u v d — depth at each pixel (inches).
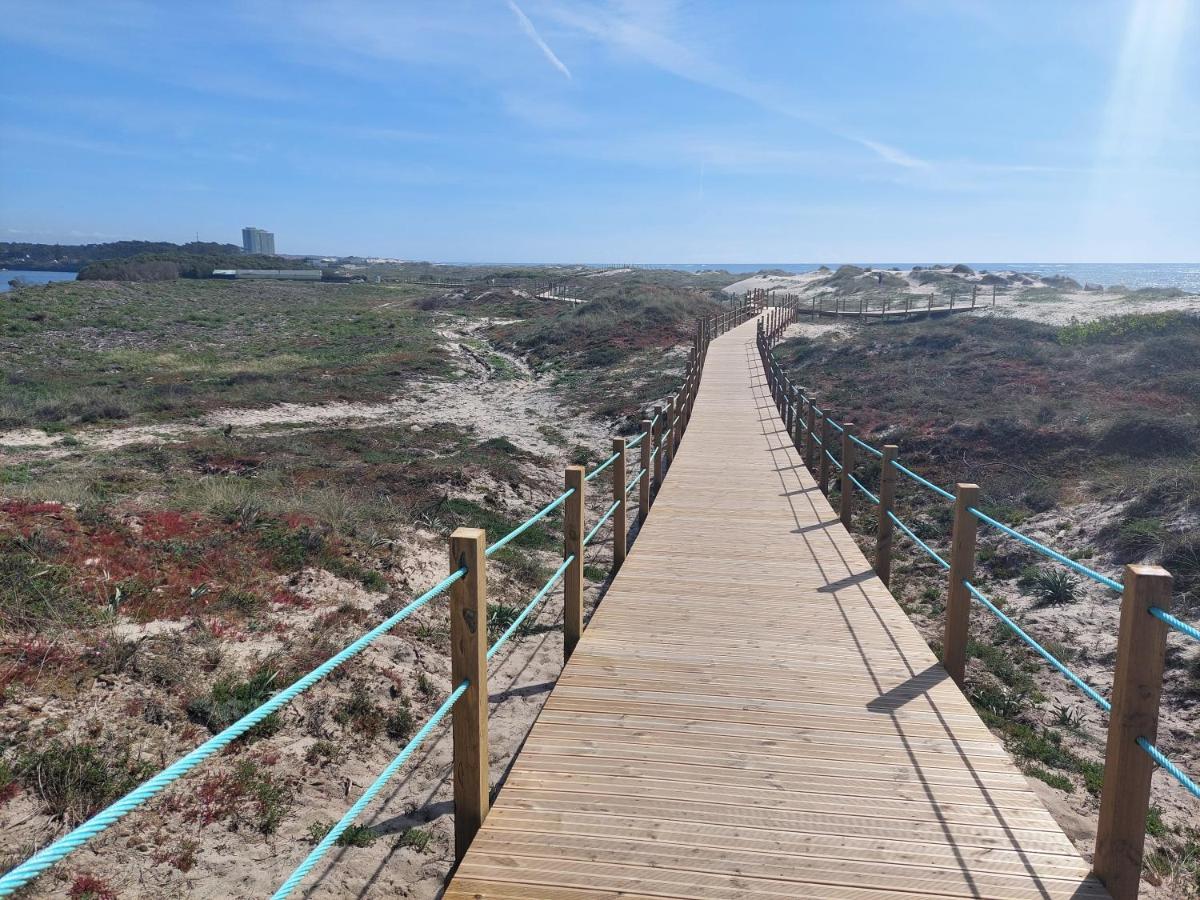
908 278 2551.7
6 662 179.2
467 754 130.0
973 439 539.5
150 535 265.0
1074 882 118.0
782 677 189.6
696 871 119.4
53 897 131.5
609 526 447.5
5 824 142.9
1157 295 1445.6
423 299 2191.2
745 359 1048.8
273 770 176.1
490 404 872.3
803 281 3125.0
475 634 127.6
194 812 158.2
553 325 1393.9
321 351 1227.2
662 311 1438.2
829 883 117.0
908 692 182.2
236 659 209.9
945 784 144.2
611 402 832.3
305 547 285.4
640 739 159.2
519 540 397.7
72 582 217.5
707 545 308.2
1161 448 458.6
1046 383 673.0
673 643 210.7
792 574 272.2
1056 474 464.1
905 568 375.2
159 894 138.2
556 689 182.2
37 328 1208.2
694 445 534.9
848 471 349.7
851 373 868.6
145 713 179.5
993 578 357.4
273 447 566.6
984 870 120.4
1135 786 112.8
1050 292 1809.8
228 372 985.5
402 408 830.5
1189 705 243.6
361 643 102.7
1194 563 317.4
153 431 645.9
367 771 185.8
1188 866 166.4
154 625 212.7
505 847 124.7
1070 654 283.7
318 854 92.4
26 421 644.1
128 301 1701.5
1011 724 231.9
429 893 150.0
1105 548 357.4
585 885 116.1
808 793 140.5
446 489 463.8
